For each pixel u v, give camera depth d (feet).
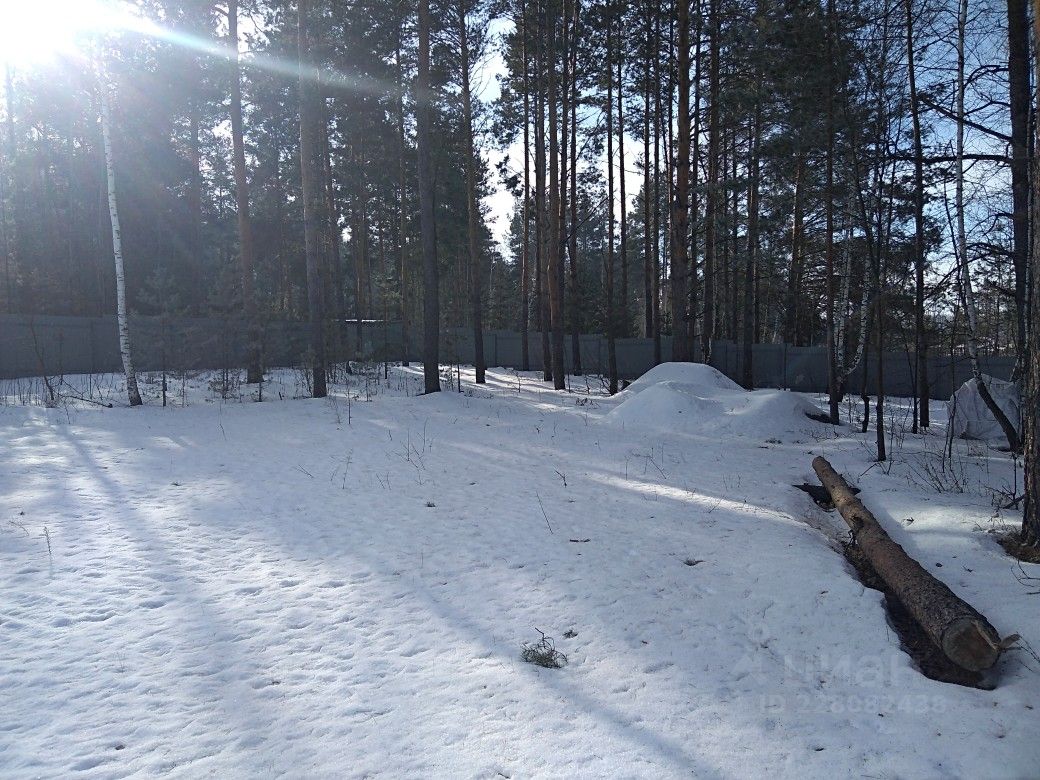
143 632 14.98
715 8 58.90
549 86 73.36
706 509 26.43
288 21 68.95
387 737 11.11
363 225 113.50
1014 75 33.60
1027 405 20.01
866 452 39.34
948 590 15.65
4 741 10.75
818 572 18.84
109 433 41.57
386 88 79.46
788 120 48.11
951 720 11.83
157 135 102.78
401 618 16.10
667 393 51.62
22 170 117.91
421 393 63.26
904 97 36.04
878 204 35.81
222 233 118.21
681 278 60.08
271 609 16.49
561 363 76.18
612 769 10.28
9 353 71.26
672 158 73.77
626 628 15.64
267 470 33.19
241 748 10.75
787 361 94.43
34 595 16.72
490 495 28.86
